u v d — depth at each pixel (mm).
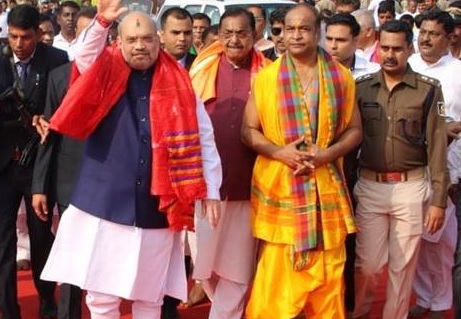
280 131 6684
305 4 6750
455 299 6910
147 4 16906
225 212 7055
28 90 7406
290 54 6750
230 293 7168
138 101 6066
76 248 6098
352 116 6812
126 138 6047
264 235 6730
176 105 6023
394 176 7070
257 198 6797
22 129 7422
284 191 6664
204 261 7051
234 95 7078
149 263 6113
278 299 6793
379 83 7074
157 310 6277
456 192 7539
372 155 7078
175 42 8133
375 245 7156
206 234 6977
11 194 7516
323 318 6750
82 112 5938
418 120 7000
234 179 7020
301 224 6605
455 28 9242
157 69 6090
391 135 7020
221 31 7105
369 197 7129
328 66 6742
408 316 8164
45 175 7199
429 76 7676
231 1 15617
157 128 6000
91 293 6121
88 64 5945
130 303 8367
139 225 6035
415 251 7145
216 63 7160
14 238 7570
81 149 7172
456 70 8164
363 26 9562
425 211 7125
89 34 5883
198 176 6035
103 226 6043
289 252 6684
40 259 7789
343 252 6762
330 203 6648
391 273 7207
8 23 7336
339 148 6684
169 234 6172
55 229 8781
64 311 7270
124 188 6031
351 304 7418
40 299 8031
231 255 7098
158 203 6074
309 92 6691
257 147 6762
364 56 9477
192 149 6027
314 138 6648
